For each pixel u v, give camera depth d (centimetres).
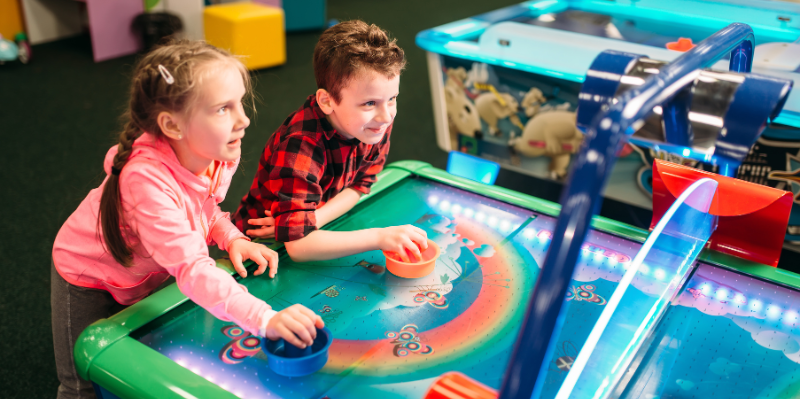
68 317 87
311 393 63
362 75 81
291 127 91
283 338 65
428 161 233
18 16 345
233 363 67
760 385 67
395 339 71
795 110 134
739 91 55
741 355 72
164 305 75
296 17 400
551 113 168
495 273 85
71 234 84
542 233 97
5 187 202
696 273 87
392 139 252
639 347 72
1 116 255
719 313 79
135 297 89
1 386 123
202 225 87
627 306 79
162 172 72
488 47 172
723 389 66
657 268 87
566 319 76
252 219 96
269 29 324
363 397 62
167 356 68
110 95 283
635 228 97
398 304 78
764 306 80
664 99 49
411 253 88
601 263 88
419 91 310
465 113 184
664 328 76
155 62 68
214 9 328
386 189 110
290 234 87
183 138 71
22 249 171
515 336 72
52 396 121
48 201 195
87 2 316
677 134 59
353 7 474
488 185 111
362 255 90
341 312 76
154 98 68
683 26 188
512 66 165
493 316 76
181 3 346
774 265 88
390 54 82
